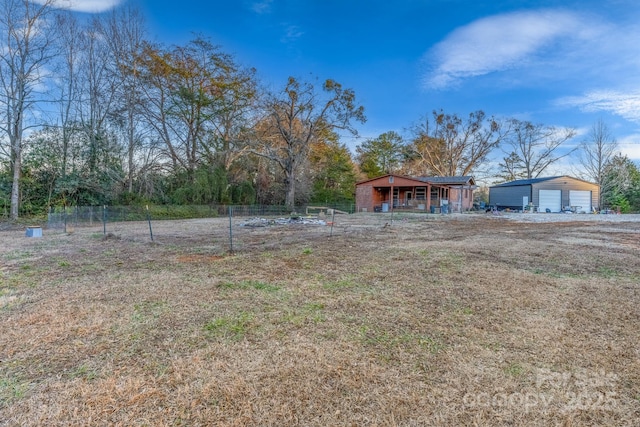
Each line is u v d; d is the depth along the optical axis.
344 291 3.62
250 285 3.88
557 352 2.16
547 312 2.91
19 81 13.36
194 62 19.19
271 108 21.28
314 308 3.07
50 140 14.70
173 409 1.62
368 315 2.88
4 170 13.79
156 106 18.28
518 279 4.06
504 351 2.19
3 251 6.48
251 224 12.63
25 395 1.73
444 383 1.83
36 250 6.61
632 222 13.35
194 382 1.85
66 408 1.63
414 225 12.25
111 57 16.53
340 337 2.43
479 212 23.81
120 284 3.95
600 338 2.37
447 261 5.17
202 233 9.79
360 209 25.81
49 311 3.01
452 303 3.18
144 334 2.50
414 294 3.49
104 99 16.45
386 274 4.38
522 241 7.49
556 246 6.68
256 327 2.63
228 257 5.71
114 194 16.23
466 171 34.50
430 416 1.56
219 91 19.98
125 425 1.51
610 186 27.03
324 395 1.73
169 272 4.58
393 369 1.98
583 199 25.33
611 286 3.72
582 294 3.43
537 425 1.49
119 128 16.83
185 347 2.28
